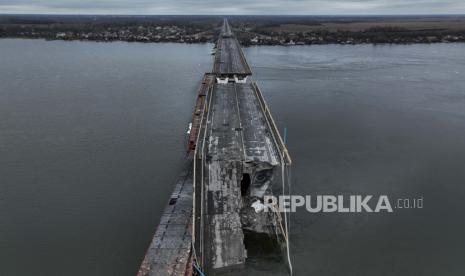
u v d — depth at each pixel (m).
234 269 25.05
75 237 29.81
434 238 29.59
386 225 31.09
